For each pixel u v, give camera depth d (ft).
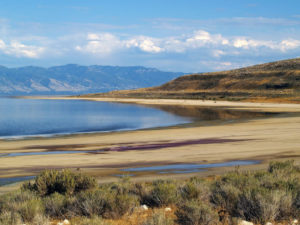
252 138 92.73
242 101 412.16
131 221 24.59
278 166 42.57
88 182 34.42
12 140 104.73
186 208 23.47
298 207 24.82
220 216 24.48
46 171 34.73
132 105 374.02
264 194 25.00
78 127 149.18
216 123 149.18
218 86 644.69
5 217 22.99
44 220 23.47
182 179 43.68
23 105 409.90
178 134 109.29
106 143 91.91
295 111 227.40
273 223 23.35
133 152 74.02
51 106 376.68
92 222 21.49
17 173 53.26
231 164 56.29
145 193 30.63
